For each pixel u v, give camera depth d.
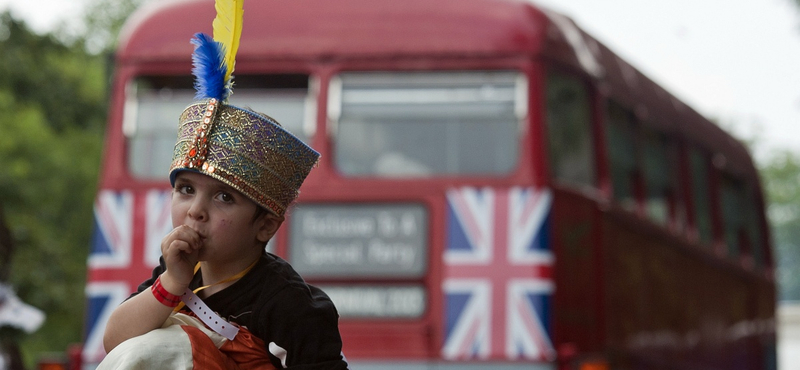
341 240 11.60
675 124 15.93
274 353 3.71
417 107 11.92
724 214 18.52
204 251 3.61
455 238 11.55
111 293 11.77
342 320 11.47
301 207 11.66
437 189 11.66
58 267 29.70
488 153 11.77
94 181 37.38
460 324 11.39
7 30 35.56
